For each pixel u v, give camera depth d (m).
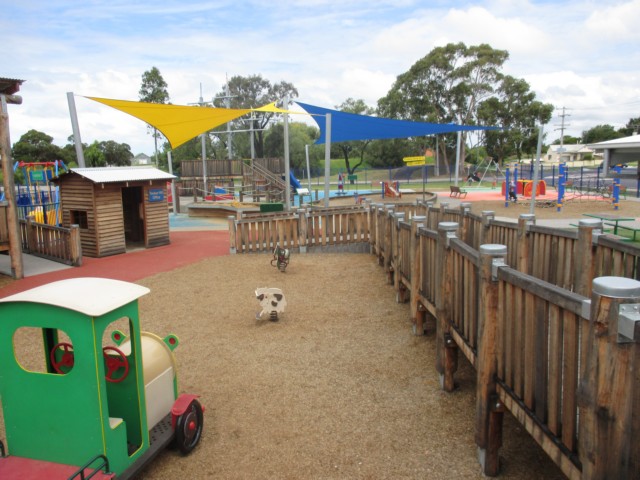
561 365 2.83
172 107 11.30
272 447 4.14
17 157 57.28
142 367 3.60
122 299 3.32
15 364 3.26
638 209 22.58
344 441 4.18
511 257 6.93
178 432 3.93
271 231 13.27
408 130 19.22
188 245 14.93
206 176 28.89
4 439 4.25
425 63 56.44
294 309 8.09
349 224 13.37
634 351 2.22
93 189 12.90
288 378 5.48
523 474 3.65
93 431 3.16
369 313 7.71
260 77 71.06
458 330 4.70
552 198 28.50
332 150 79.25
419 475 3.69
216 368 5.82
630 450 2.39
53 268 11.78
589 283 5.23
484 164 74.31
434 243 5.60
